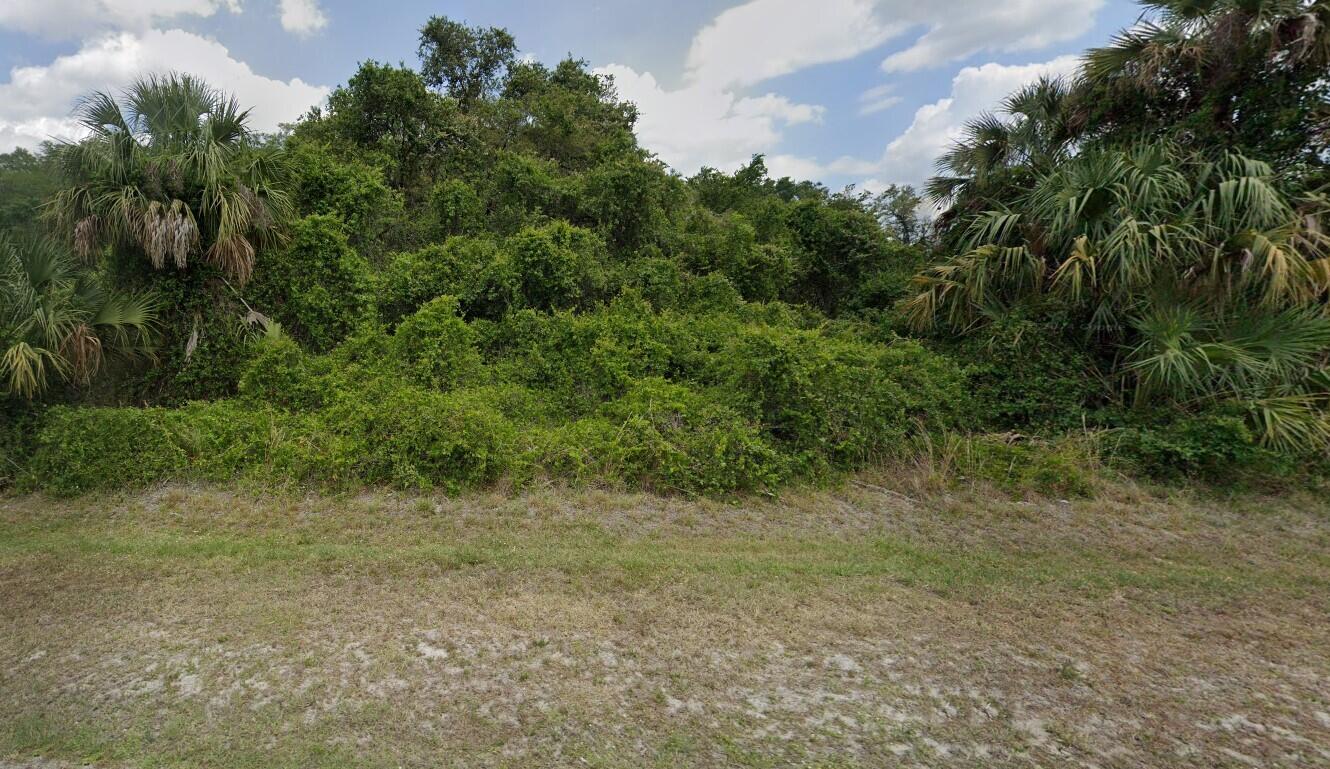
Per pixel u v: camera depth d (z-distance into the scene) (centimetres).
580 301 1041
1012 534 548
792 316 1134
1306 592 428
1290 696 310
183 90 760
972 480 663
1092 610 398
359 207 1018
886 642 353
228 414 676
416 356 808
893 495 647
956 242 1005
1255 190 691
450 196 1152
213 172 727
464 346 834
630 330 864
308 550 466
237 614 368
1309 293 662
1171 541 532
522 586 412
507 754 259
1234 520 576
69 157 712
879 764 258
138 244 717
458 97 1864
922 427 736
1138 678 322
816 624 371
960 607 399
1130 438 688
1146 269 708
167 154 724
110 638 342
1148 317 729
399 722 276
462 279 966
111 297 715
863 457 711
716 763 257
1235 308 703
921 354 830
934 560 482
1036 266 813
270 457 620
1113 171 759
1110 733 280
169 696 292
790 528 559
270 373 738
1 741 261
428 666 319
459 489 596
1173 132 827
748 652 339
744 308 1130
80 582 409
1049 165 911
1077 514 591
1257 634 371
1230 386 676
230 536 500
